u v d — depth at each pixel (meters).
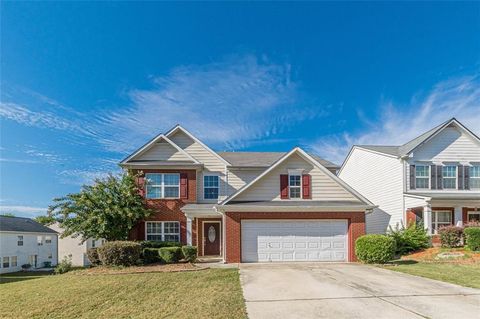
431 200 22.06
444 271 13.96
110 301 9.91
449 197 22.30
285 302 9.23
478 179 24.47
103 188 20.55
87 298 10.38
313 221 18.50
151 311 8.68
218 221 22.86
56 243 38.91
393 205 25.19
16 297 10.98
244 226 18.38
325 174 19.66
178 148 23.06
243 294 10.22
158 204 22.05
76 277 14.48
